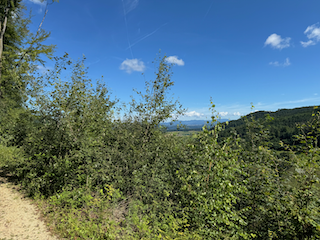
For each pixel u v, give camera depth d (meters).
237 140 5.27
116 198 6.29
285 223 5.05
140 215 5.80
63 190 6.51
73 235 4.54
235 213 5.09
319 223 4.48
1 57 12.28
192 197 5.86
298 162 4.75
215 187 5.47
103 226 4.98
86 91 7.77
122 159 7.09
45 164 7.00
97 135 7.47
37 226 4.84
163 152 7.20
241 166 5.46
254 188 5.80
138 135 7.95
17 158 7.58
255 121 6.21
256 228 5.73
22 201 6.05
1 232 4.34
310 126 4.77
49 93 6.98
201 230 5.25
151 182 6.59
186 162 6.62
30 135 7.46
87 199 5.84
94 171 6.52
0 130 9.73
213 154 5.30
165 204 6.19
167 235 5.08
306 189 4.61
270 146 5.85
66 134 6.72
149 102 8.37
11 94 11.41
